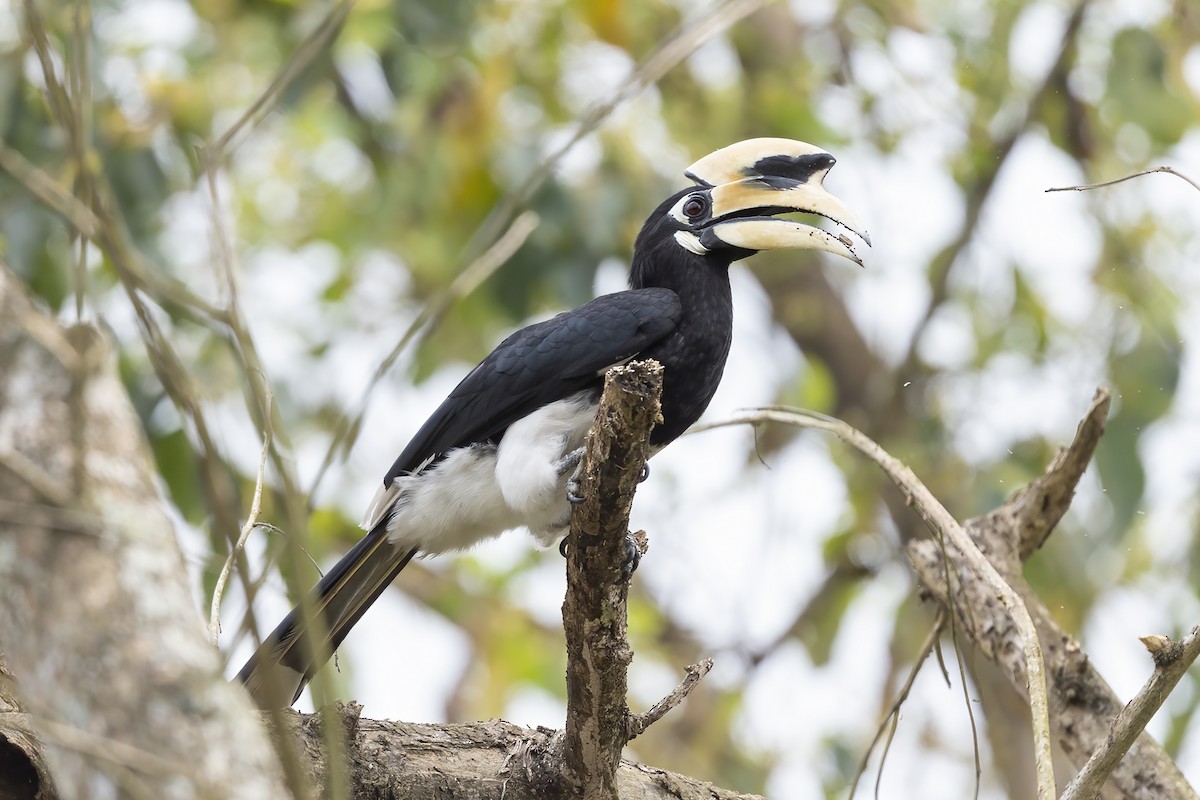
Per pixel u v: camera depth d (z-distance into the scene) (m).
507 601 14.60
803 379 15.15
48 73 4.24
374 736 6.46
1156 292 13.09
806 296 17.17
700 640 15.09
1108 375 12.55
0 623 3.65
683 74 14.34
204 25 12.71
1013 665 7.82
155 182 11.16
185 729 3.50
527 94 13.25
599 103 7.75
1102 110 13.77
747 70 15.26
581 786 6.36
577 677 6.01
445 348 13.70
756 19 15.16
